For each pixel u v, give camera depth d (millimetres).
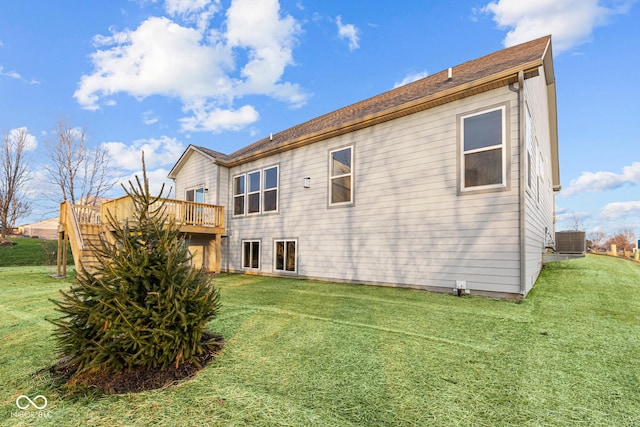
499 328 4059
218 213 11336
